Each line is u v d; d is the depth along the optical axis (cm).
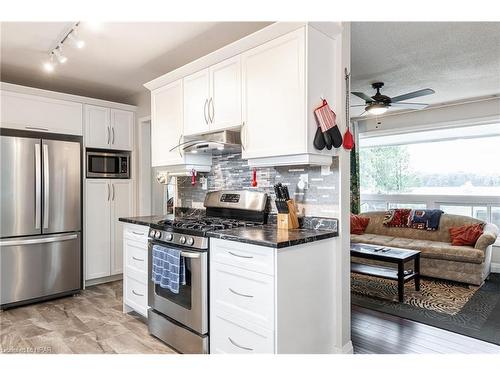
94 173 401
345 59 228
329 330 219
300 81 206
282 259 184
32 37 278
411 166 573
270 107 224
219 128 262
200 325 222
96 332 276
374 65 354
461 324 288
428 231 483
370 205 618
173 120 312
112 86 414
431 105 526
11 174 325
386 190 603
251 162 243
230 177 311
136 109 443
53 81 395
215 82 266
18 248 330
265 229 235
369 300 349
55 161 355
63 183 362
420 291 380
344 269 226
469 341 257
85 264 391
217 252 217
